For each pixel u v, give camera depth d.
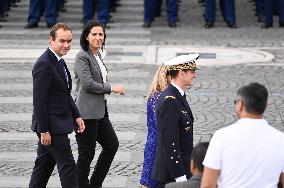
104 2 60.09
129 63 48.97
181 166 21.70
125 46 53.91
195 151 17.84
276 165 16.97
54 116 24.81
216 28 60.91
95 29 26.73
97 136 27.58
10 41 55.62
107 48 53.16
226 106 39.81
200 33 58.94
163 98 21.86
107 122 27.66
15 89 43.00
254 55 51.50
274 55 51.56
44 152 25.80
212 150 17.05
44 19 63.94
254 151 16.89
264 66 48.50
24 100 40.88
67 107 25.12
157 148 22.22
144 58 50.47
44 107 24.61
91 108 26.83
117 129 35.97
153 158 23.72
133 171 30.66
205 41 55.88
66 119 25.06
